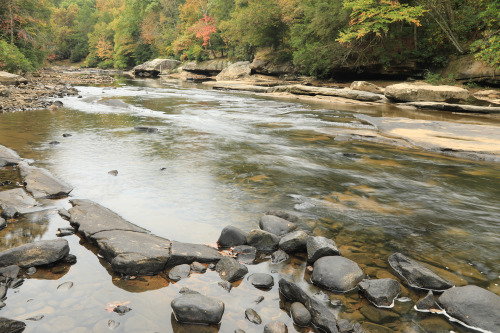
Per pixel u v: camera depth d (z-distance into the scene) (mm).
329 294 2764
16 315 2377
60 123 10898
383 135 10180
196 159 7121
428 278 2877
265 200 4875
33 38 32531
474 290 2621
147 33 67875
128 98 19438
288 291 2695
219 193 5102
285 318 2469
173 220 4109
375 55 28641
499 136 9875
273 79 37938
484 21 23453
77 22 93750
